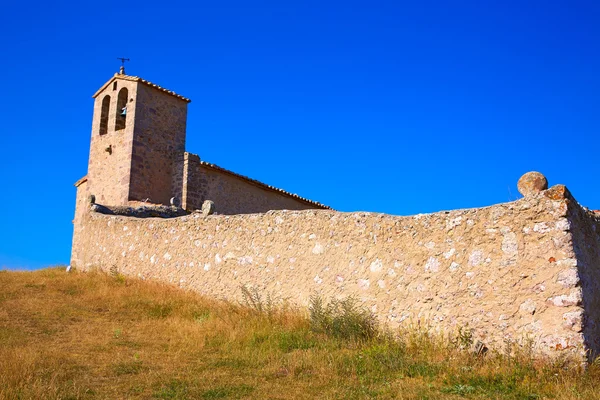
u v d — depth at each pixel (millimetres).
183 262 14742
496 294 8781
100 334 9961
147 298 13320
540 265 8445
